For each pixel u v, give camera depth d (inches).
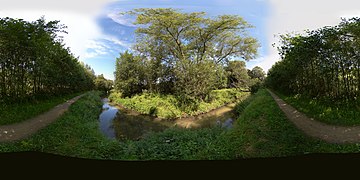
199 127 557.9
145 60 1029.8
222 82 1005.2
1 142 268.1
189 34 994.1
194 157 273.0
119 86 1130.7
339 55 413.4
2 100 451.5
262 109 488.1
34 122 384.5
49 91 735.1
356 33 366.9
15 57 484.1
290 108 496.4
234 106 895.7
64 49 778.8
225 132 373.1
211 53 1061.8
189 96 782.5
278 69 892.0
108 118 678.5
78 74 1108.5
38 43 512.1
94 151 287.0
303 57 489.4
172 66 946.1
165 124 615.8
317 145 241.3
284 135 284.5
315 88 533.0
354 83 406.9
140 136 472.4
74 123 429.1
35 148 264.8
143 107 813.9
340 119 326.0
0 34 432.8
